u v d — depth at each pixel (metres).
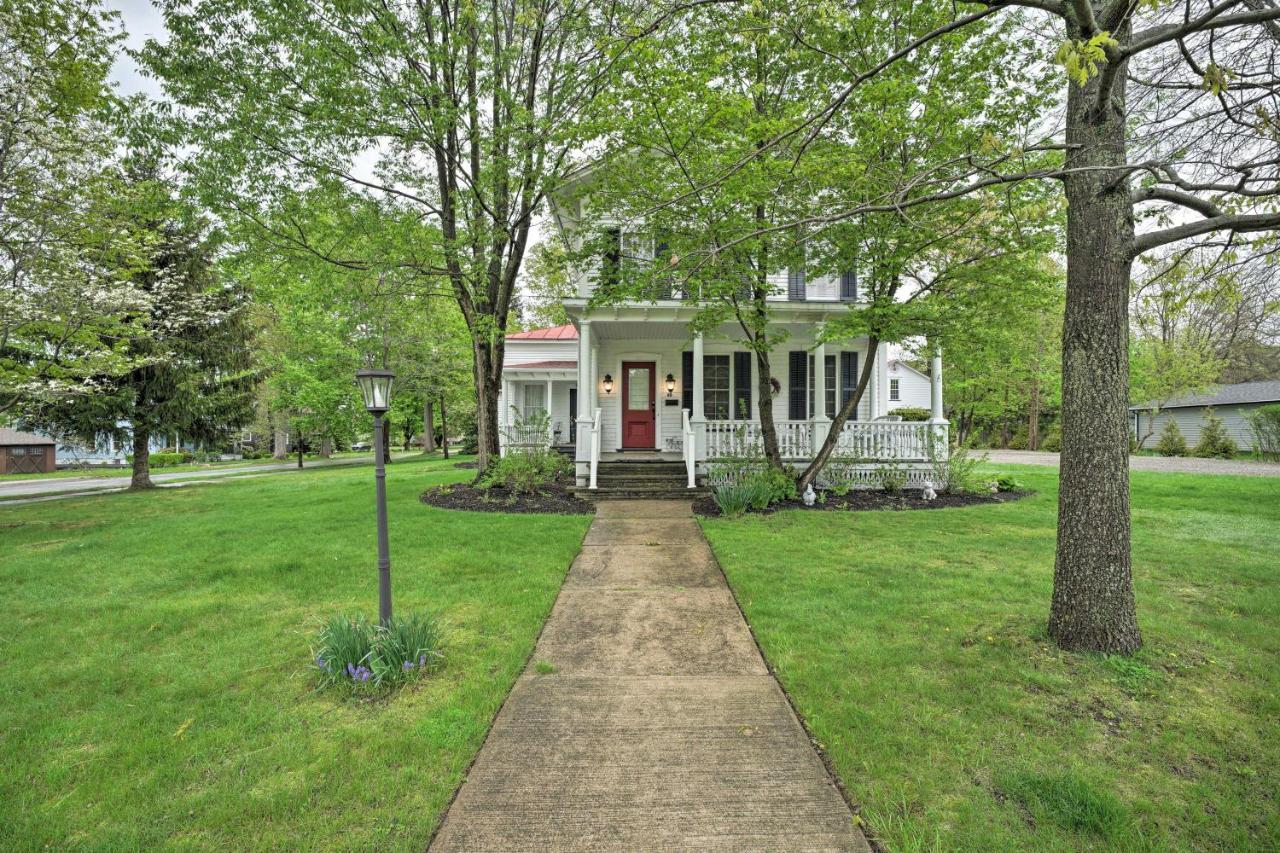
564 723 2.80
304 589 4.89
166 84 7.82
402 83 8.25
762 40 3.40
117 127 7.64
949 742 2.57
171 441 14.82
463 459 22.53
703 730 2.73
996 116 6.46
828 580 5.02
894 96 6.08
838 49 6.30
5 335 8.91
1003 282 7.73
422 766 2.44
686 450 10.12
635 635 3.94
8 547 6.82
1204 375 19.34
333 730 2.73
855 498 9.73
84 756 2.55
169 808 2.19
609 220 10.05
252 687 3.16
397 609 4.35
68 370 9.98
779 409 12.78
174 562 5.85
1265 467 15.11
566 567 5.56
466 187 9.49
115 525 8.30
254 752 2.55
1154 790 2.25
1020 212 3.24
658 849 1.96
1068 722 2.71
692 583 5.12
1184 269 4.07
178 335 14.40
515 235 10.80
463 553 6.03
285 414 23.61
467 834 2.04
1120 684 3.03
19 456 28.91
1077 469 3.45
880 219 7.30
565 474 11.93
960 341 8.80
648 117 6.38
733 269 7.79
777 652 3.55
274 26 7.65
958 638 3.69
